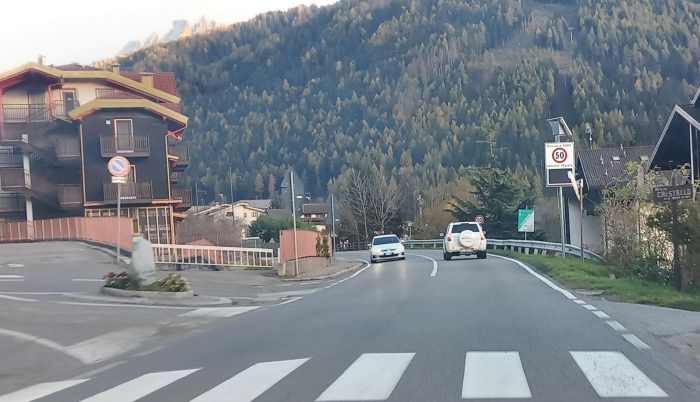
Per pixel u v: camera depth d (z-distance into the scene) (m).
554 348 10.33
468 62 118.12
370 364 9.50
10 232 39.53
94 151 46.34
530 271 26.80
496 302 16.28
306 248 35.00
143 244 19.94
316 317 14.91
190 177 107.38
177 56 136.12
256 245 55.88
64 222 38.75
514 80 106.25
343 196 93.12
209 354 11.16
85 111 45.81
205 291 21.97
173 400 8.02
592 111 87.62
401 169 99.25
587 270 25.55
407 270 30.41
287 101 127.44
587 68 100.06
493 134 93.75
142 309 16.97
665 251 24.73
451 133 102.25
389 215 88.94
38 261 29.41
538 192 76.00
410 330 12.37
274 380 8.80
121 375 9.89
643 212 26.55
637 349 10.22
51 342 12.56
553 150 30.05
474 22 129.12
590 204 49.44
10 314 15.54
